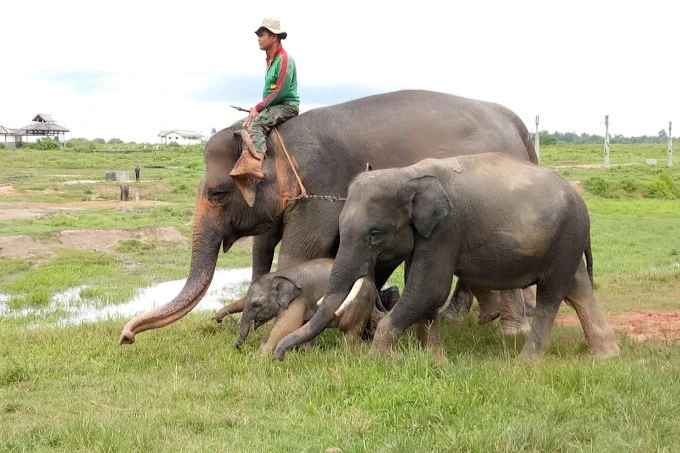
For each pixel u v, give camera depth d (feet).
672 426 16.01
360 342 24.35
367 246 21.81
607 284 40.65
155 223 72.02
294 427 16.76
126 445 15.42
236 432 16.53
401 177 21.84
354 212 21.88
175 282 48.60
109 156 215.51
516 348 24.64
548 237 22.09
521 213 22.02
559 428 15.78
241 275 52.19
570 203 22.45
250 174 25.68
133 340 24.90
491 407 17.26
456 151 26.68
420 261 22.04
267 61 27.22
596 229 74.08
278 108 26.86
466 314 31.83
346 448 15.29
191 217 80.33
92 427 16.31
